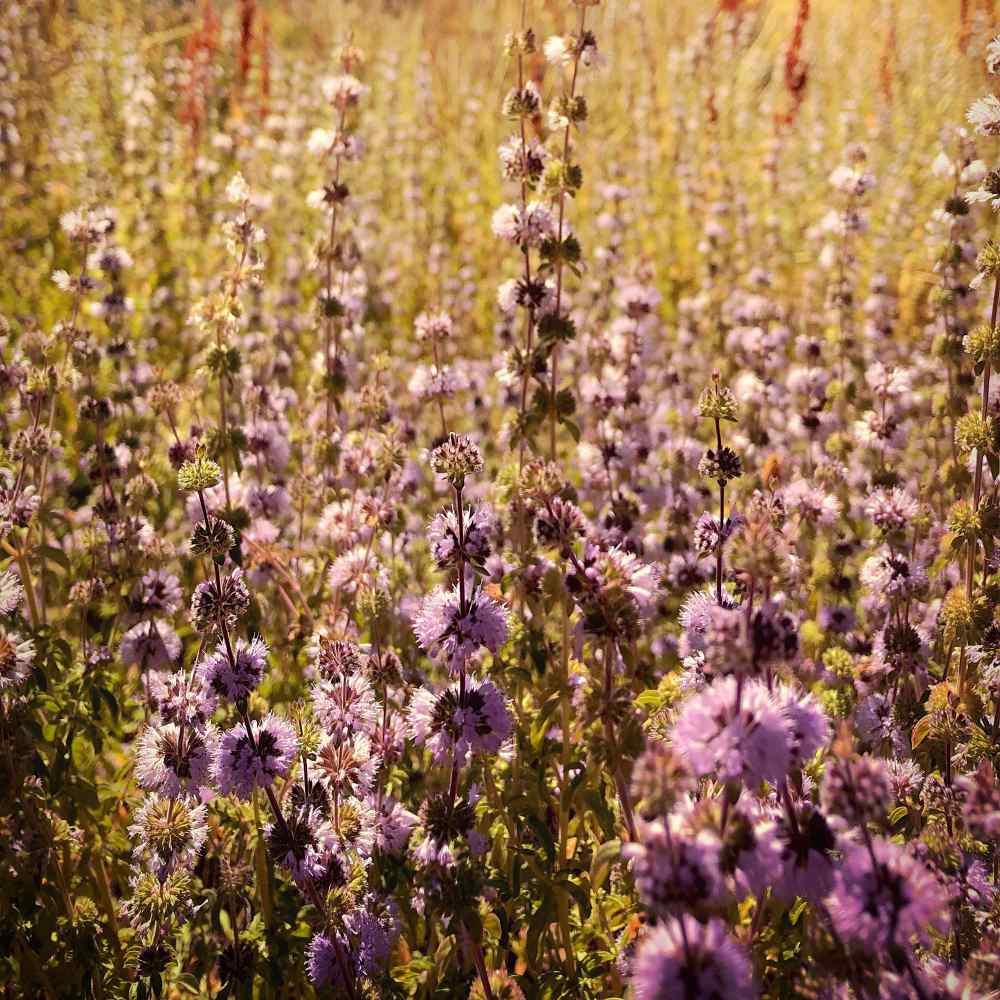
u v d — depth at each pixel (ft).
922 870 7.60
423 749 14.90
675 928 7.13
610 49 70.08
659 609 18.24
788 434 25.20
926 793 10.96
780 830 8.01
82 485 22.80
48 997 11.96
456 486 10.84
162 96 59.26
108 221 20.84
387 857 12.08
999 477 13.93
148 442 23.81
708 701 7.62
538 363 16.87
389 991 11.46
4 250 37.78
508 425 17.31
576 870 11.86
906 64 56.39
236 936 12.14
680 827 7.65
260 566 18.33
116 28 66.18
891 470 20.97
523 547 13.99
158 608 17.03
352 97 22.38
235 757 11.43
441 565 11.45
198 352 31.99
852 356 27.43
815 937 7.86
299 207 45.70
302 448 23.59
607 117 59.36
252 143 55.72
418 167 53.57
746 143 57.11
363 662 14.12
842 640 17.61
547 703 11.94
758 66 65.16
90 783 14.49
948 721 12.04
